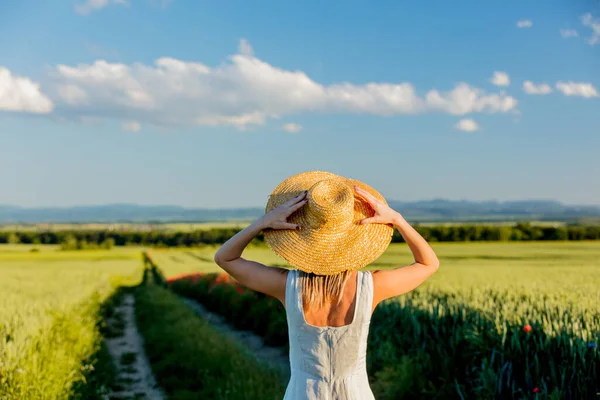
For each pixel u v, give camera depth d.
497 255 35.94
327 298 2.56
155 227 188.75
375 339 9.08
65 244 113.69
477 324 7.57
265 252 44.69
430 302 10.26
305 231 2.56
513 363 6.34
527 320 7.02
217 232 118.12
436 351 7.54
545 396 5.48
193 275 31.02
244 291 17.44
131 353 11.87
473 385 6.64
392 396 6.98
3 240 131.62
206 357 9.56
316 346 2.54
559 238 57.75
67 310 13.02
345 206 2.46
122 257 83.94
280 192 2.79
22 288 24.41
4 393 6.79
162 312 17.44
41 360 7.91
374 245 2.55
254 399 6.90
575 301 9.34
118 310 21.86
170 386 8.80
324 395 2.52
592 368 5.71
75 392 7.77
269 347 12.66
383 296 2.59
